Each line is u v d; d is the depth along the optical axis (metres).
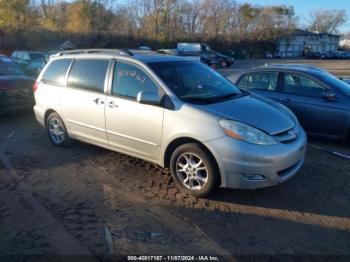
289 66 7.26
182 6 60.72
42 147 6.23
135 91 4.74
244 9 67.69
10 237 3.48
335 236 3.50
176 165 4.34
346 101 6.11
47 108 6.06
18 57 18.45
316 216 3.88
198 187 4.23
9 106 7.96
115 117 4.91
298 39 84.94
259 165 3.86
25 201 4.21
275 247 3.32
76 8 49.88
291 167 4.25
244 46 64.38
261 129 3.98
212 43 59.09
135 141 4.76
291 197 4.30
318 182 4.73
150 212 3.95
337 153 5.89
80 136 5.65
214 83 5.04
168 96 4.40
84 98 5.35
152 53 5.32
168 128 4.30
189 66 5.11
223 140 3.91
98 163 5.41
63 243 3.37
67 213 3.93
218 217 3.85
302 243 3.38
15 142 6.57
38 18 40.50
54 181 4.78
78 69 5.58
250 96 5.00
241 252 3.25
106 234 3.52
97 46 43.28
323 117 6.30
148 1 56.25
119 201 4.21
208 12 64.56
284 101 6.72
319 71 6.90
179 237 3.48
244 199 4.24
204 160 4.07
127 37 46.38
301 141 4.33
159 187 4.57
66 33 40.75
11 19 36.81
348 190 4.50
